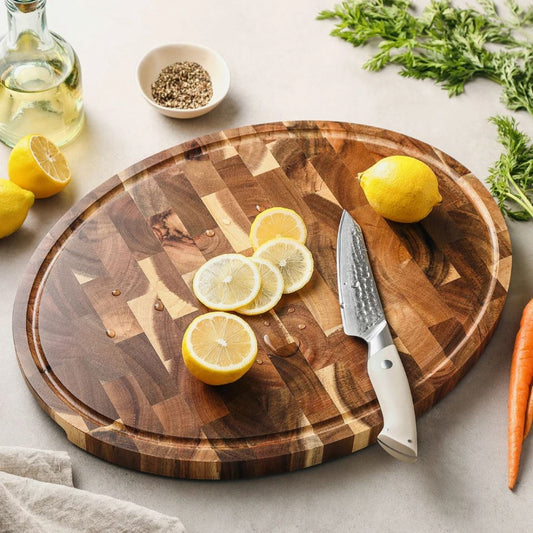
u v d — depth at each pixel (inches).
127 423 43.6
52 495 41.7
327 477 44.0
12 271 48.3
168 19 56.9
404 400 43.5
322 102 54.3
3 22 56.0
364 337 45.6
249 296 46.0
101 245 47.8
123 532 41.5
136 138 52.5
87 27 56.2
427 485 44.1
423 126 53.8
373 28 55.8
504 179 50.7
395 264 48.1
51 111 50.4
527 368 45.7
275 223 48.2
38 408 45.1
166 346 45.4
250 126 51.3
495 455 44.9
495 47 56.7
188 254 47.8
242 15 57.5
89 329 45.6
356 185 50.3
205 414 43.9
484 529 43.4
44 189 48.9
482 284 47.6
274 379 44.8
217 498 43.4
